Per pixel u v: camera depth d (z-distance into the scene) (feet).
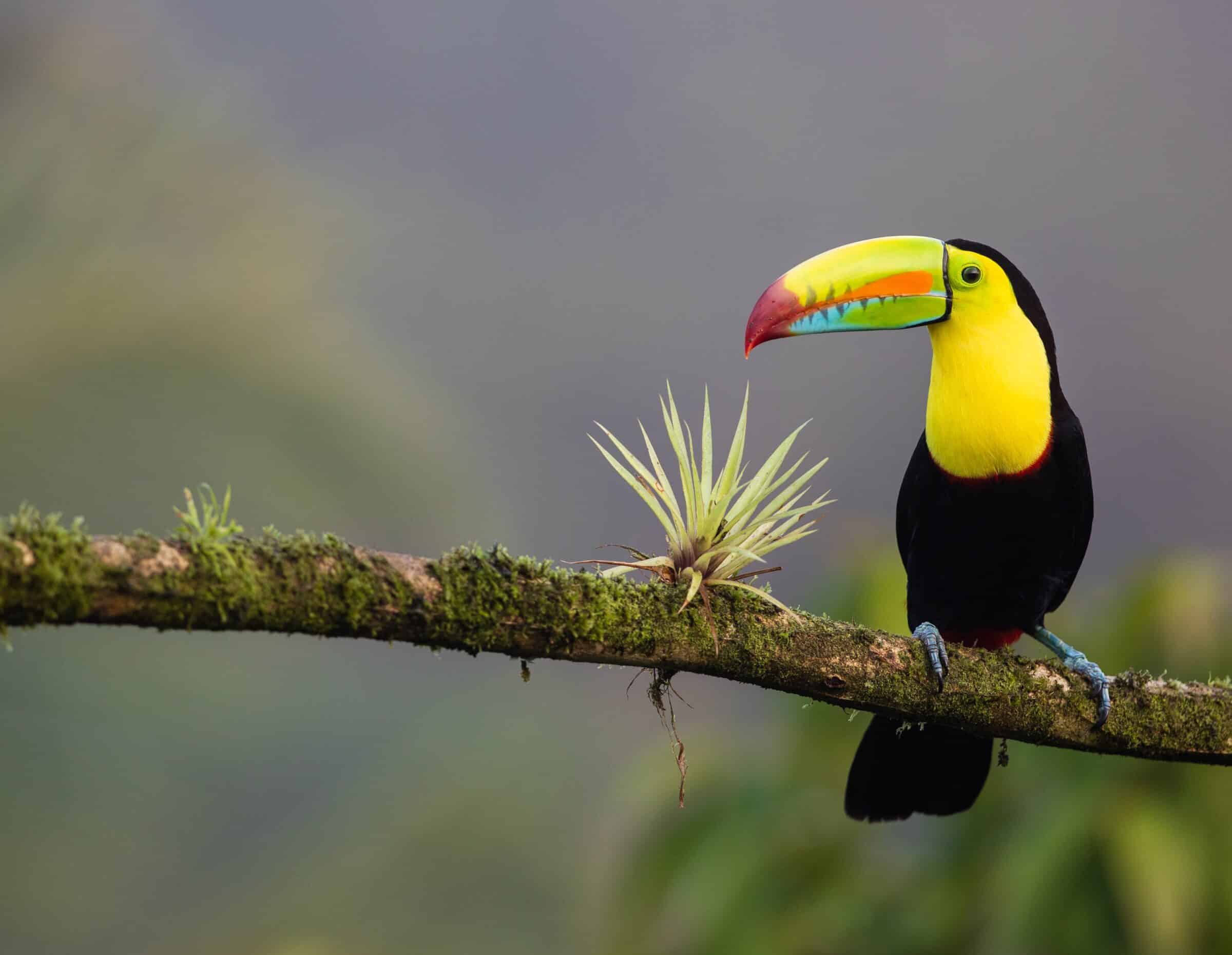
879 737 22.53
